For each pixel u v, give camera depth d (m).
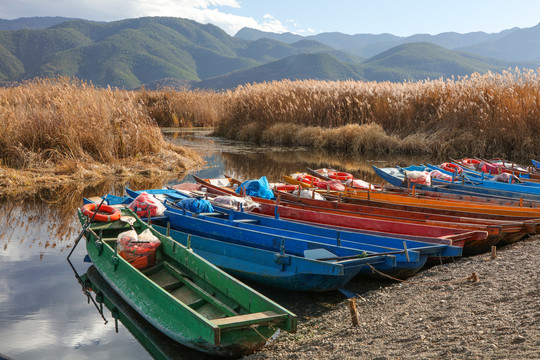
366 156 22.39
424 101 24.66
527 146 19.52
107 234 8.05
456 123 22.59
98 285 7.23
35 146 16.45
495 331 4.31
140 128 18.47
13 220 10.81
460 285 6.05
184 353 5.34
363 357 4.30
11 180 14.29
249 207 9.76
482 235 7.72
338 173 14.05
